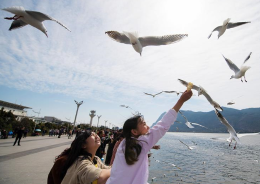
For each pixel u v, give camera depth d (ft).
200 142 143.54
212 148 97.81
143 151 6.03
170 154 65.62
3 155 33.01
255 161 57.52
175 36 12.17
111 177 5.99
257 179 36.78
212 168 44.91
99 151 27.86
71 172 6.70
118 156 6.28
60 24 11.47
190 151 77.77
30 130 132.87
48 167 24.59
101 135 28.63
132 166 5.81
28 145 51.96
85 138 7.45
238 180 35.73
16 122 128.16
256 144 136.46
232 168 46.37
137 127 6.77
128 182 5.70
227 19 13.14
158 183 28.30
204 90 8.89
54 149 45.24
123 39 13.32
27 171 22.22
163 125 6.31
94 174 6.29
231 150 91.40
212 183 32.01
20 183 17.61
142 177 5.77
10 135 100.22
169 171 36.35
